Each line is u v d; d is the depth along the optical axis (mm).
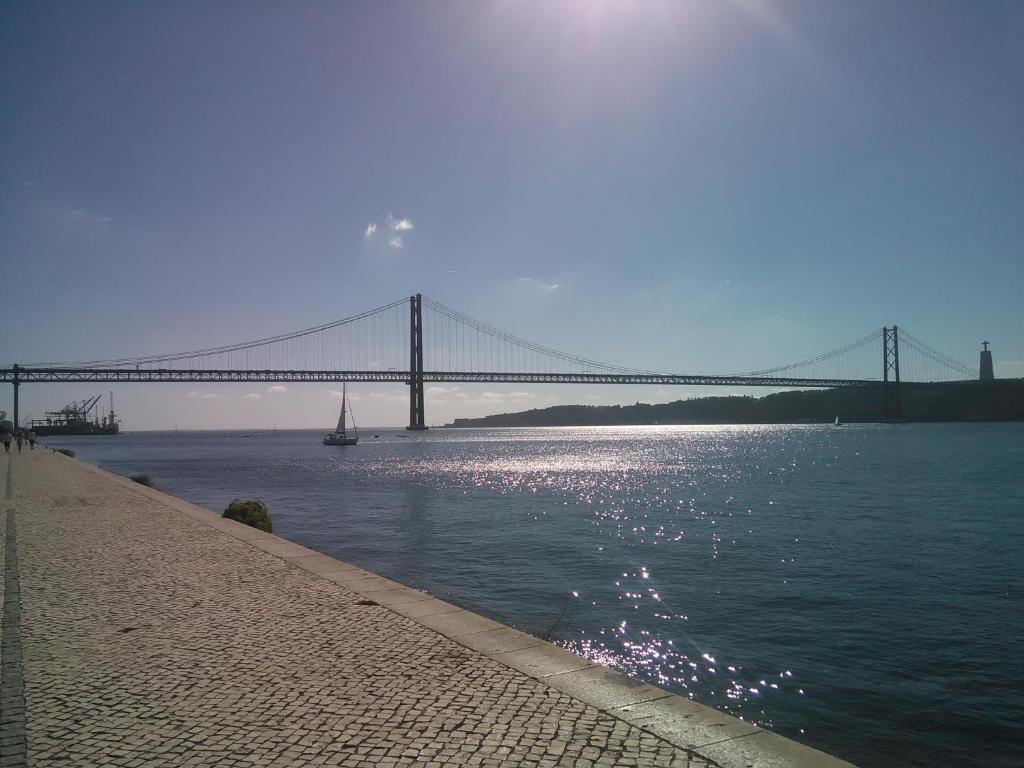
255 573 8875
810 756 3904
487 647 5809
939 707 8070
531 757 3883
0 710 4531
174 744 4031
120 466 66562
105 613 6926
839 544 19219
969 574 15109
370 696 4746
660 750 3973
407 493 37500
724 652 10086
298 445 140875
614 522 24891
